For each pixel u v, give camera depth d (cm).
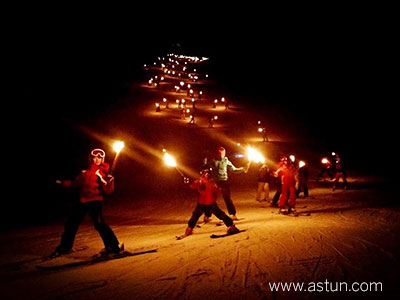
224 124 4588
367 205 1312
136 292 488
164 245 803
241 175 2844
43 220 1341
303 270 533
